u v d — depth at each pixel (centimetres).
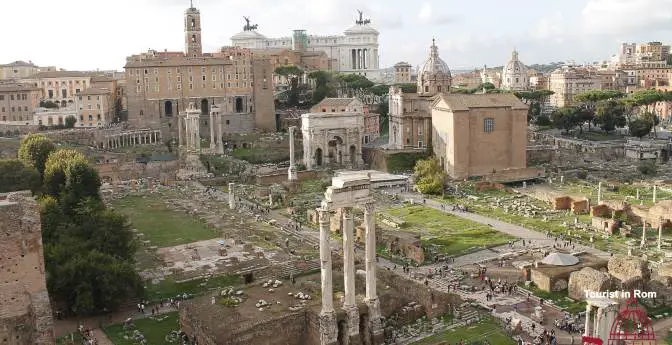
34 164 13738
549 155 18750
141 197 15275
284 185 15850
